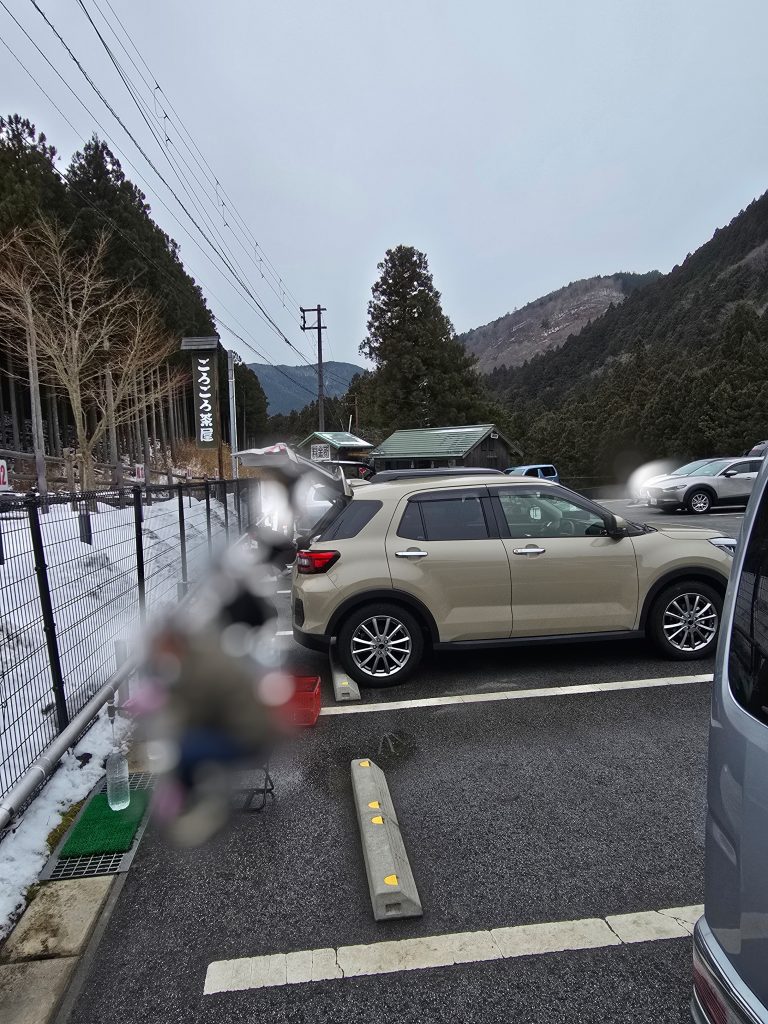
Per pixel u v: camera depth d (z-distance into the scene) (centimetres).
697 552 502
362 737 401
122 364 2095
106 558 519
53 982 217
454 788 337
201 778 340
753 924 124
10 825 301
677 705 434
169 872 276
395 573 478
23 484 1775
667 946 224
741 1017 123
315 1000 206
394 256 3962
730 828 136
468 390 4050
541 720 417
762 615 142
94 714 396
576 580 489
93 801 329
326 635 481
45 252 1752
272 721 375
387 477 757
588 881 260
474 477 528
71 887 267
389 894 243
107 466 2256
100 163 2694
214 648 375
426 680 496
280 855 285
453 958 221
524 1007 200
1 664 330
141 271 2589
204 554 907
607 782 339
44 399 2870
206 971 220
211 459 3475
